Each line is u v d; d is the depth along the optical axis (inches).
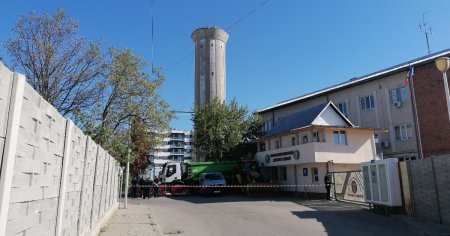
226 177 1424.7
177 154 5305.1
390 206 649.0
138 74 798.5
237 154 1669.5
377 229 524.7
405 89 1233.4
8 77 131.8
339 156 1107.9
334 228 530.6
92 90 730.2
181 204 922.7
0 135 127.7
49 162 188.1
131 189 1380.4
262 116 1833.2
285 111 1705.2
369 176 721.6
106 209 532.1
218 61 2149.4
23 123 146.0
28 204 160.7
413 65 1201.4
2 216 128.6
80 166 282.7
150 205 889.5
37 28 668.7
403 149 1219.9
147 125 842.8
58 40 684.7
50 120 185.0
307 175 1172.5
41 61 666.2
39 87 657.6
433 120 1143.0
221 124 1670.8
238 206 848.9
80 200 293.9
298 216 657.6
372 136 1188.5
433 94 1151.6
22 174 149.2
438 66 580.7
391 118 1264.8
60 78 681.0
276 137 1349.7
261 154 1393.9
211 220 609.9
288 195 1234.6
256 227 537.3
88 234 345.7
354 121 1387.8
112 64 751.7
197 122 1704.0
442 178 539.5
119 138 804.6
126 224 537.0
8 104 132.7
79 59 704.4
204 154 1718.8
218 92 2103.8
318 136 1141.1
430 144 1144.2
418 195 601.3
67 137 219.9
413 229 522.9
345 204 868.0
